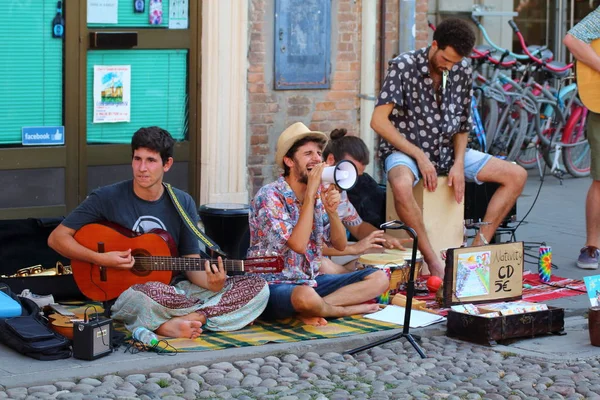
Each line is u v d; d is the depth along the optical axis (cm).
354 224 761
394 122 802
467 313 656
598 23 835
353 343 632
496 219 820
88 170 876
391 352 624
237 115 930
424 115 794
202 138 922
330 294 673
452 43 759
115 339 604
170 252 646
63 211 866
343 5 980
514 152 1212
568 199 1132
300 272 660
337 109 993
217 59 912
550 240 944
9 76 837
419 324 670
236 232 744
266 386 557
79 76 862
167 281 645
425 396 552
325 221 669
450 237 811
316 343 621
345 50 988
